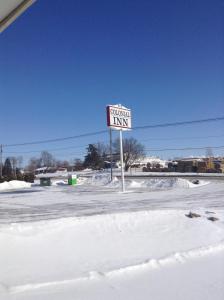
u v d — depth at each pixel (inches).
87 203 838.5
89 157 4539.9
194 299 211.5
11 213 672.4
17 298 205.2
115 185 1534.2
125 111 1115.9
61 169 4655.5
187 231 400.2
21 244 317.7
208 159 3531.0
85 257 297.4
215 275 259.0
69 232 367.6
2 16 303.0
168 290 226.7
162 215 463.2
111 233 379.2
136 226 412.5
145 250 324.5
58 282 233.0
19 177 2177.7
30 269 259.9
